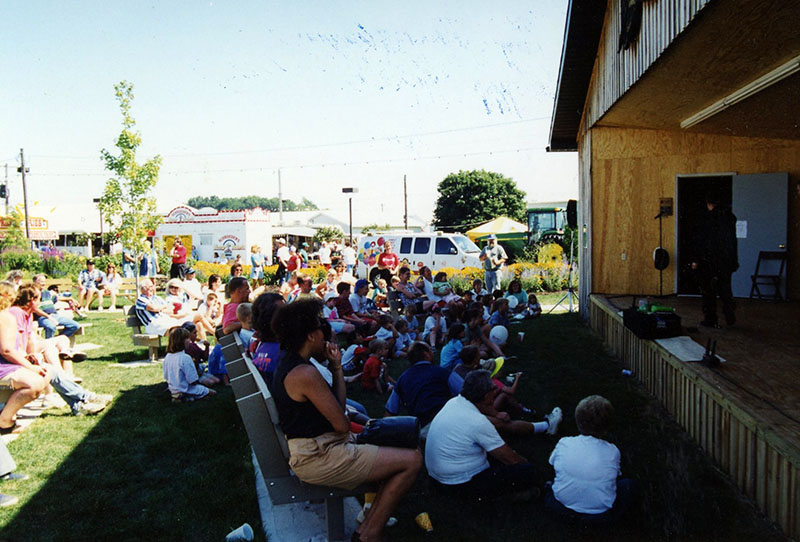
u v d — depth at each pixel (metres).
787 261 9.44
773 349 5.61
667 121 9.02
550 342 9.09
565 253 21.39
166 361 6.24
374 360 6.50
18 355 5.17
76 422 5.55
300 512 3.75
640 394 6.10
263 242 27.95
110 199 13.92
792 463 3.09
